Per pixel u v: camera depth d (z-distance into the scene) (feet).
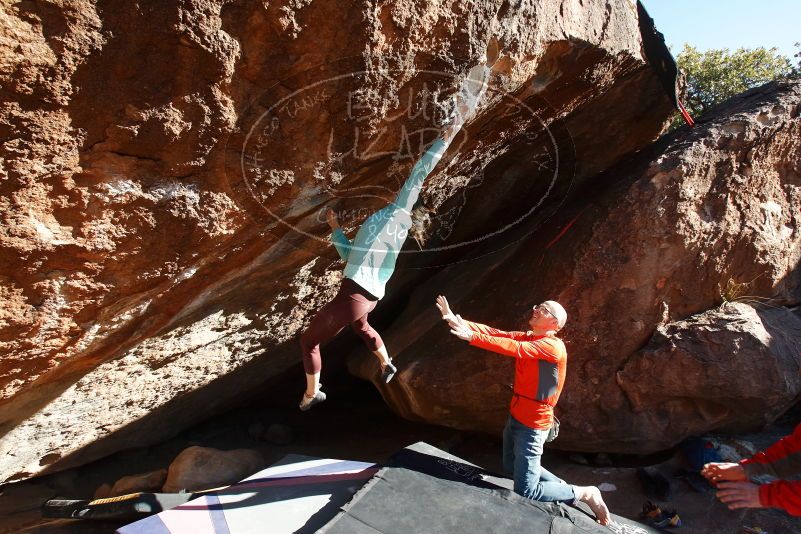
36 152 6.71
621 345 14.52
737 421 15.02
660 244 14.10
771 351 13.91
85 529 13.30
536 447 11.36
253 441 20.38
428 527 10.48
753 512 13.32
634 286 14.33
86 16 6.13
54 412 12.53
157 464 17.80
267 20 7.07
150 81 6.91
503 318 15.46
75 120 6.77
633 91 16.63
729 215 14.46
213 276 10.92
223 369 16.46
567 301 14.70
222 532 11.03
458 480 12.03
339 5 7.29
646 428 14.61
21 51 5.93
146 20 6.43
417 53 8.54
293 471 13.23
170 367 14.25
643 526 11.99
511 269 16.62
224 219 9.14
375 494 11.41
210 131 7.73
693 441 14.83
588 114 16.29
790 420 16.56
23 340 8.80
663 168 14.17
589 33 12.05
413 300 19.58
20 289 7.99
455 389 15.30
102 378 12.44
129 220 8.09
